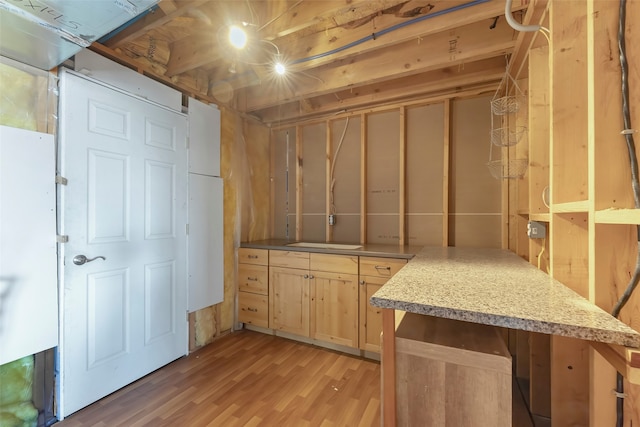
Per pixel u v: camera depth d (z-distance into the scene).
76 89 1.71
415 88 2.70
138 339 2.05
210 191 2.69
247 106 3.07
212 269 2.70
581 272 1.24
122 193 1.96
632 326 0.95
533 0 1.40
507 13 1.39
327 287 2.54
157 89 2.21
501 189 2.54
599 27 0.97
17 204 1.48
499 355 0.86
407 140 2.91
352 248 2.65
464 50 2.05
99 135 1.83
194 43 2.22
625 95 0.94
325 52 2.11
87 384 1.75
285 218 3.57
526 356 2.00
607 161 0.96
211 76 2.74
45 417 1.60
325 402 1.81
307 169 3.44
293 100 2.87
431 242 2.82
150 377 2.08
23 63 1.52
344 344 2.45
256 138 3.39
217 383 2.01
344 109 3.12
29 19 1.19
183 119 2.43
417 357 0.94
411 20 1.83
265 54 2.22
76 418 1.65
